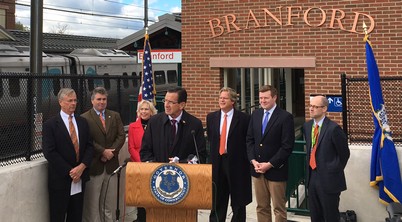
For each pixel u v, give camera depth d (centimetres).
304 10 841
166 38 1498
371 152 554
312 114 486
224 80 923
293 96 1374
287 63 852
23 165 477
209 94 918
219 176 530
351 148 568
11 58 1424
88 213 539
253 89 1229
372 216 561
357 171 565
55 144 483
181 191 380
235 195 521
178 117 473
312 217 500
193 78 931
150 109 563
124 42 1496
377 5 791
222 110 529
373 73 548
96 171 537
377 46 796
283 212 511
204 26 917
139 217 572
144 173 385
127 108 794
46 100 556
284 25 857
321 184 475
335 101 759
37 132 523
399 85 738
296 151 647
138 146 556
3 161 480
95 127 531
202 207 379
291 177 648
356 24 808
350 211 562
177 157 448
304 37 845
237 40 894
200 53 923
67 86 596
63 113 492
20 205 468
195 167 382
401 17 777
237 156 523
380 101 545
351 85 765
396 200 529
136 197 387
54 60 1611
